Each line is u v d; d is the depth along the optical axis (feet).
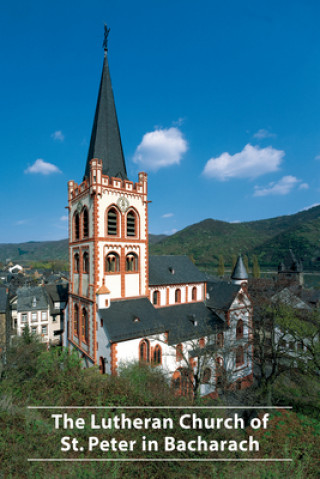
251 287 160.86
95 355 86.74
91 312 89.97
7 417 39.01
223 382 86.28
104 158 98.99
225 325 112.37
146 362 82.33
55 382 55.26
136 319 88.43
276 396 92.58
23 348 98.32
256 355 103.24
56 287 198.90
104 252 89.86
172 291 114.73
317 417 77.77
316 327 95.81
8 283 286.66
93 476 29.66
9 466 29.68
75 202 105.60
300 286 180.75
